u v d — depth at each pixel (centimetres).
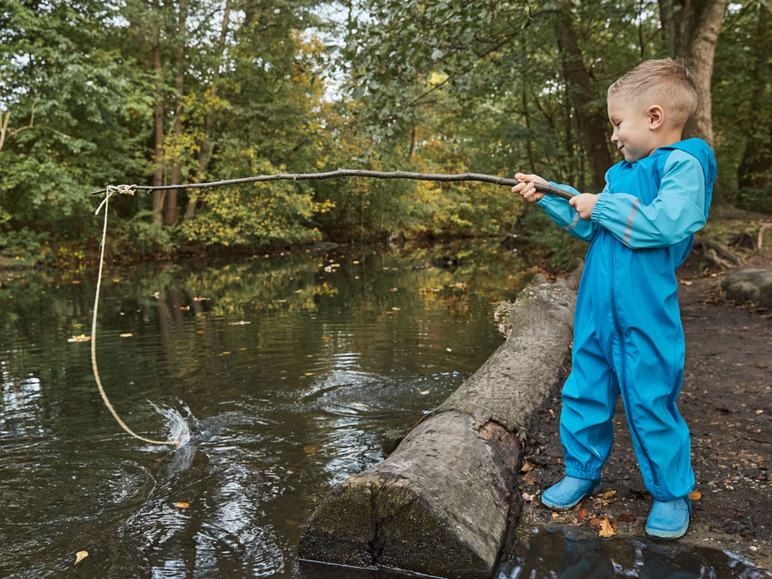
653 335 204
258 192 2044
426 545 208
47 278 1422
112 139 1873
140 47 1980
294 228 2208
